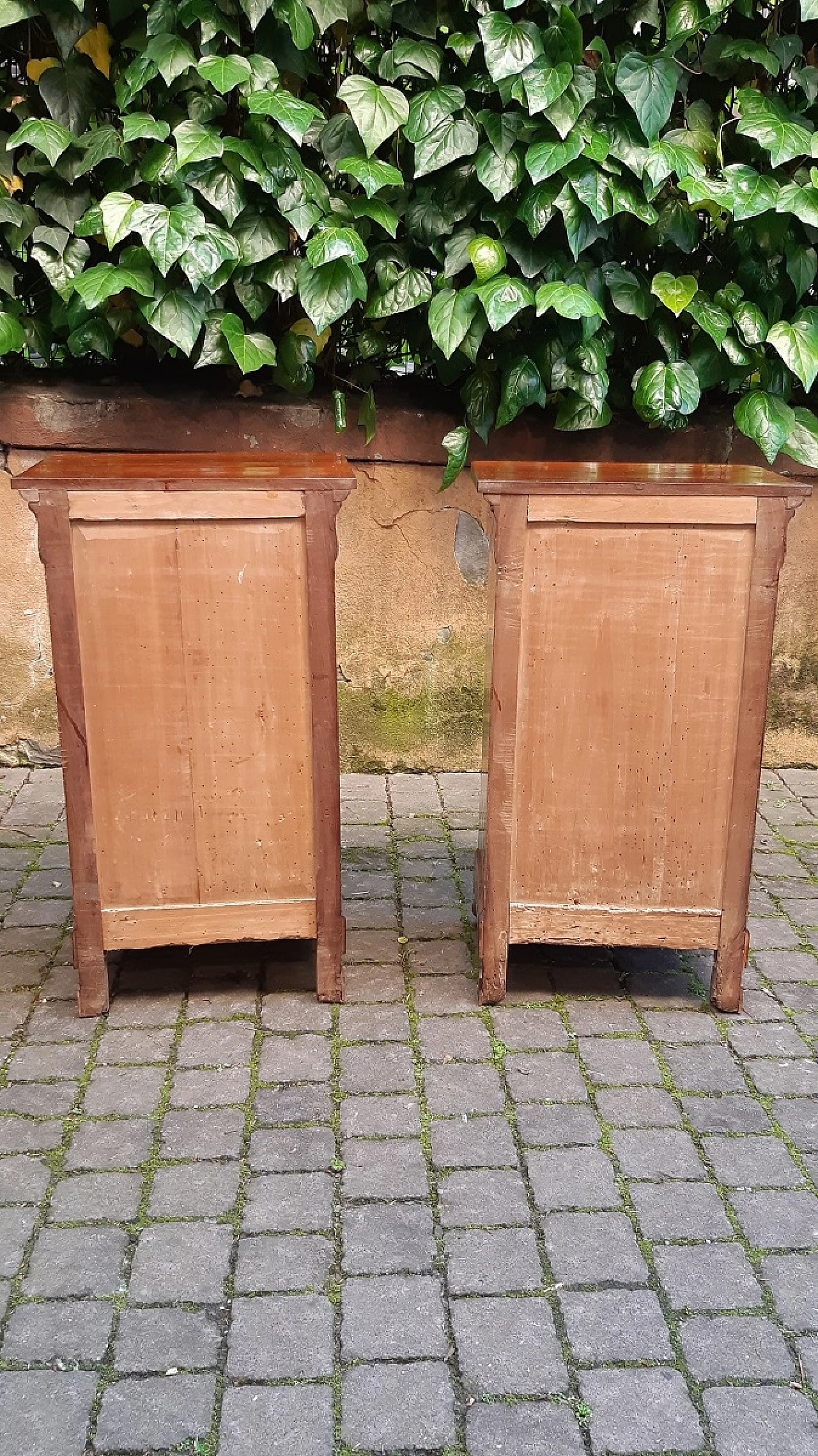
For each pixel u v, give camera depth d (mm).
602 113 3635
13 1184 2398
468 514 4145
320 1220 2312
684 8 3525
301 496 2672
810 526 4242
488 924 2973
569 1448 1861
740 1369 2008
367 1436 1873
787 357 3729
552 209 3605
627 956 3322
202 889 2930
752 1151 2529
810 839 3992
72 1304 2113
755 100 3693
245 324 3961
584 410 3881
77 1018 2961
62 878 3631
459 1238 2275
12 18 3453
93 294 3449
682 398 3791
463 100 3586
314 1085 2707
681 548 2719
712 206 3840
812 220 3602
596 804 2900
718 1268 2219
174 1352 2016
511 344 3871
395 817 4062
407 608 4230
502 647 2773
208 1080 2719
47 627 4211
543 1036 2916
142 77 3455
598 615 2764
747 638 2775
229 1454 1840
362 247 3508
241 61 3445
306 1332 2057
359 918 3441
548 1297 2146
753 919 3500
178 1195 2373
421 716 4359
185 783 2848
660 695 2822
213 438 4023
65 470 2764
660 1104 2674
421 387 4125
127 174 3639
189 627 2742
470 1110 2631
